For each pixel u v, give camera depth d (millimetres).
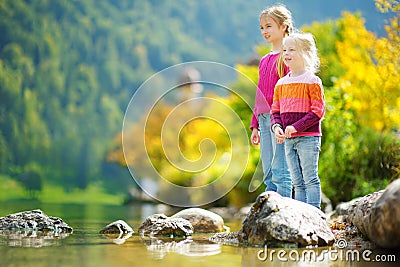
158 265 4355
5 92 36406
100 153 38438
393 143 9383
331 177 9875
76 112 40438
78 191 34031
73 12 43250
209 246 5453
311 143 6207
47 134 38094
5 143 34875
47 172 36000
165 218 6754
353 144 9828
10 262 4402
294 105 6273
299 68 6371
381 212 5094
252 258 4746
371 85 10336
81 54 42844
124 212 12250
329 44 12367
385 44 10227
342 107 10547
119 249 5188
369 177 9461
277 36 6977
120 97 43688
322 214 5848
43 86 39250
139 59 45844
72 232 6742
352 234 5871
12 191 29109
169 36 48031
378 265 4496
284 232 5430
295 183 6359
